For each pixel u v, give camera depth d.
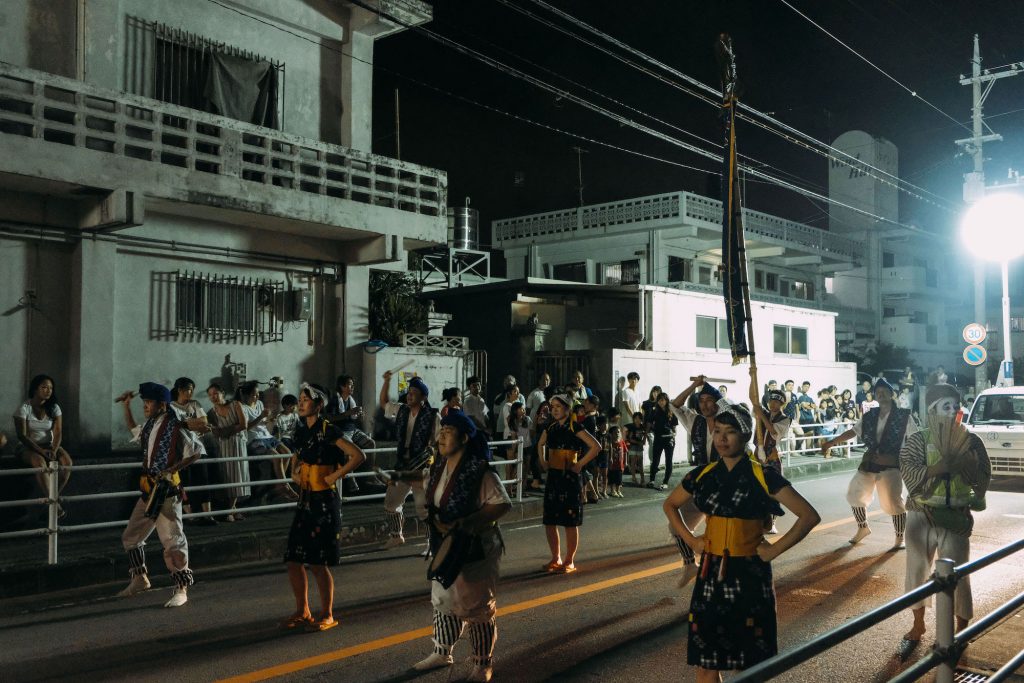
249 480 11.84
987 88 26.19
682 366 20.33
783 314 25.23
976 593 7.69
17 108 11.30
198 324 13.63
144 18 13.03
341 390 11.44
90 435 12.01
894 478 9.54
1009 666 4.11
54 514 8.07
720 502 4.11
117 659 5.80
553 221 34.41
